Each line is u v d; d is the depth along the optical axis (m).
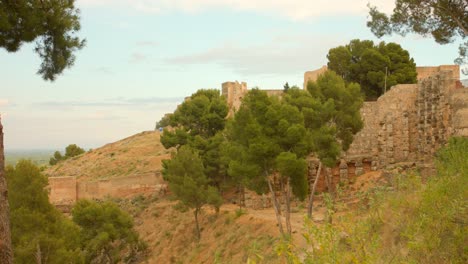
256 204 55.38
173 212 61.00
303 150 37.50
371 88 71.44
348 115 46.34
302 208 50.50
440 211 12.78
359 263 9.97
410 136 53.62
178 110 69.62
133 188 70.50
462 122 41.66
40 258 31.92
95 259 54.59
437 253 11.80
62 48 20.00
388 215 14.06
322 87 48.03
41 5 18.86
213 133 67.94
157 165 78.50
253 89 38.81
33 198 34.50
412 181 16.61
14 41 18.36
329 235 10.21
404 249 12.19
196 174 53.12
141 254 54.81
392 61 70.88
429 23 32.09
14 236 32.78
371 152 56.12
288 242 10.55
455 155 18.39
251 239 42.84
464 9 30.42
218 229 50.66
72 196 71.31
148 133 105.44
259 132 36.88
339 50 74.19
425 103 49.81
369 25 33.97
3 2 17.39
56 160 123.38
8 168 35.28
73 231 38.56
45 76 20.50
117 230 51.62
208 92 77.00
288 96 47.50
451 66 71.38
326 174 50.84
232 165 38.22
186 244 53.34
